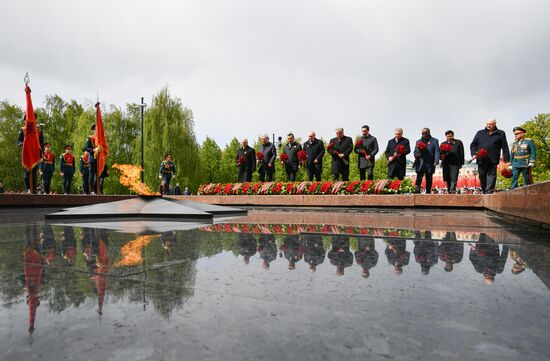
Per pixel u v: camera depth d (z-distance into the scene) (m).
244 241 2.91
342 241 2.89
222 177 53.50
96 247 2.62
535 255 2.23
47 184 14.90
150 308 1.23
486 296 1.35
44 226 4.44
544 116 38.22
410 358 0.85
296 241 2.90
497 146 9.92
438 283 1.55
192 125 35.91
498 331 1.01
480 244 2.71
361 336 0.98
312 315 1.14
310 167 14.06
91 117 36.31
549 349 0.90
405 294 1.38
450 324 1.06
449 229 3.92
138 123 40.69
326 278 1.65
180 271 1.81
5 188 39.81
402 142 11.92
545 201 3.40
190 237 3.20
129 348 0.92
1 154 39.47
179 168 33.31
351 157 55.41
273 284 1.54
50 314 1.17
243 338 0.97
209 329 1.04
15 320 1.12
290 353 0.88
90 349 0.92
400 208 10.81
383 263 1.99
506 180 35.12
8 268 1.90
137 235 3.36
